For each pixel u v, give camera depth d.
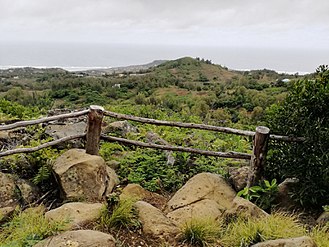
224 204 3.73
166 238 2.93
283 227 2.90
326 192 3.60
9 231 2.87
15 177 3.85
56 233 2.76
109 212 3.10
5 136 4.84
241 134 4.03
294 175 3.74
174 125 4.30
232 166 5.01
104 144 5.23
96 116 4.19
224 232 3.01
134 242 2.88
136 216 3.11
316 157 3.50
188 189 3.86
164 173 4.59
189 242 2.90
